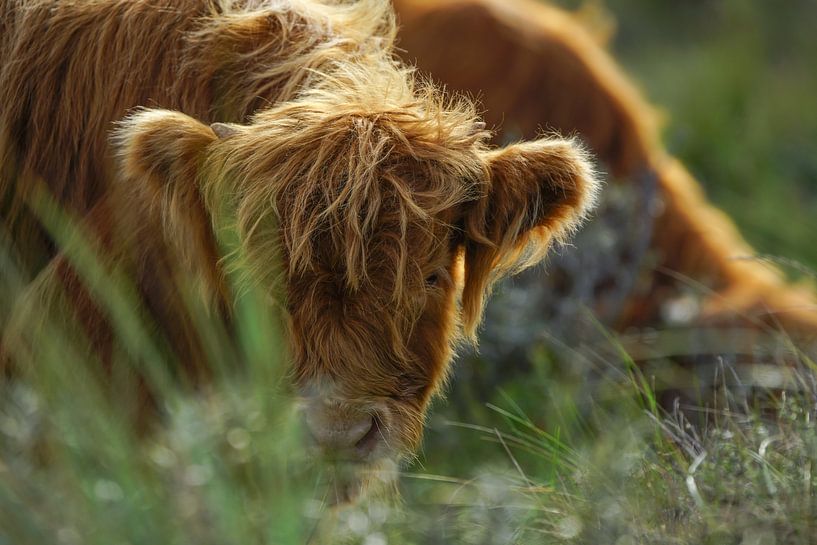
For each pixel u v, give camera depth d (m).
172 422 6.89
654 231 11.02
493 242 7.20
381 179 6.67
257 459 6.36
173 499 5.98
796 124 17.16
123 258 7.52
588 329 9.91
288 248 6.55
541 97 11.30
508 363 9.88
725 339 9.55
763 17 20.61
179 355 7.62
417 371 7.04
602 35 13.11
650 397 7.91
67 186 8.18
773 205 14.42
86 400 6.68
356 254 6.46
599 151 11.28
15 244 8.40
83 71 8.10
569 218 7.30
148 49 8.00
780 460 6.77
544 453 7.87
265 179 6.61
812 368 7.73
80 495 5.96
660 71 19.09
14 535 5.78
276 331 6.67
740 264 10.90
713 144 16.08
